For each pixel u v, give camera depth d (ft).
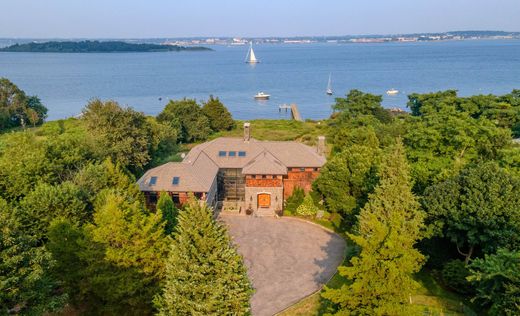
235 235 147.74
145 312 89.86
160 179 158.30
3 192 122.42
